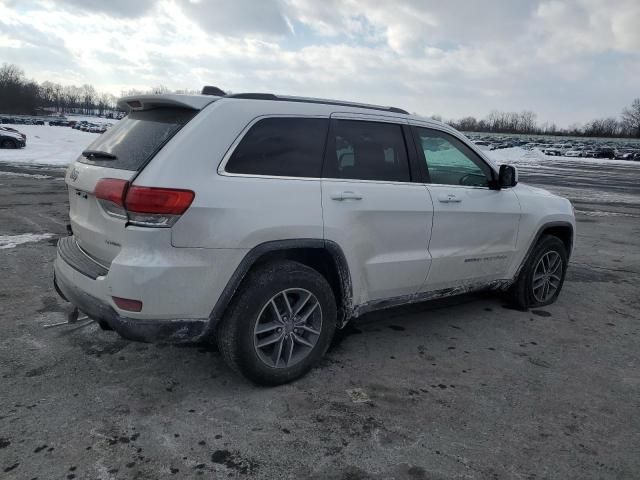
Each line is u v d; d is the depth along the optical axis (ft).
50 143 110.93
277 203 9.87
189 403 9.82
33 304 14.79
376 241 11.53
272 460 8.25
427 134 13.08
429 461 8.39
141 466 7.97
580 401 10.60
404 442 8.87
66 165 67.46
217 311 9.53
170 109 10.28
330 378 11.08
